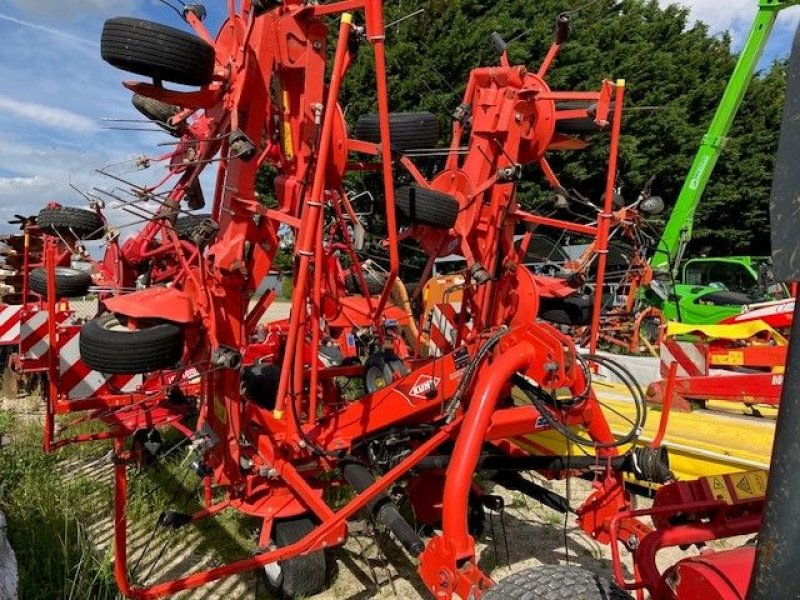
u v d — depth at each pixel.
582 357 3.79
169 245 5.08
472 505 4.62
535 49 16.27
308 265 3.19
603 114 4.13
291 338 3.21
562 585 2.30
